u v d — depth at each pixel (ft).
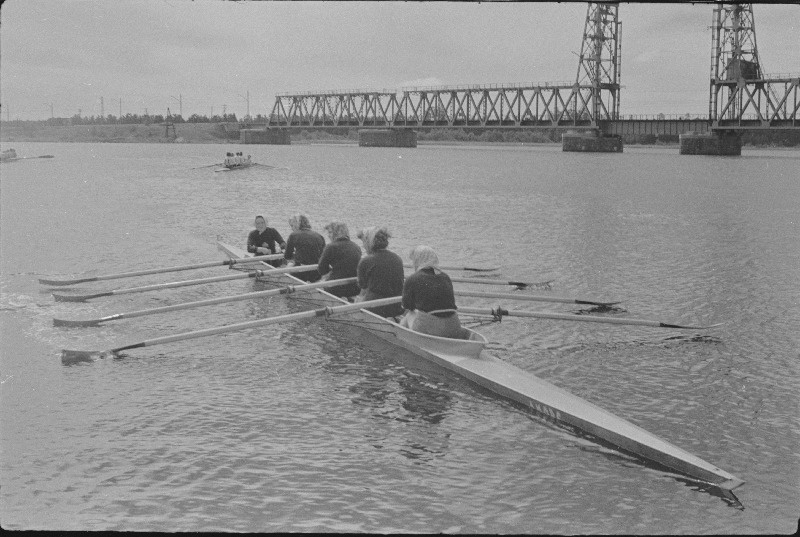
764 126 380.37
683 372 37.29
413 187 169.07
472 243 79.25
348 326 45.24
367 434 29.68
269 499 24.29
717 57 394.93
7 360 38.37
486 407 33.01
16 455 27.22
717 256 70.90
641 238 83.87
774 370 37.45
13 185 165.58
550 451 28.48
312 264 56.29
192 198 133.59
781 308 49.88
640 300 52.47
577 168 279.69
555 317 43.78
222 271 63.57
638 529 22.89
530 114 488.02
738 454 28.07
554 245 78.13
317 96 629.10
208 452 27.71
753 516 23.76
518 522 23.20
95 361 38.42
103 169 243.19
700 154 443.32
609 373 37.29
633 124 459.32
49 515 23.00
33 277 59.06
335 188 162.91
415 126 542.98
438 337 38.93
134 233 84.74
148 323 46.68
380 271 44.78
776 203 131.75
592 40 465.06
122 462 26.81
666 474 26.71
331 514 23.41
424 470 26.63
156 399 33.04
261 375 36.65
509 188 168.55
